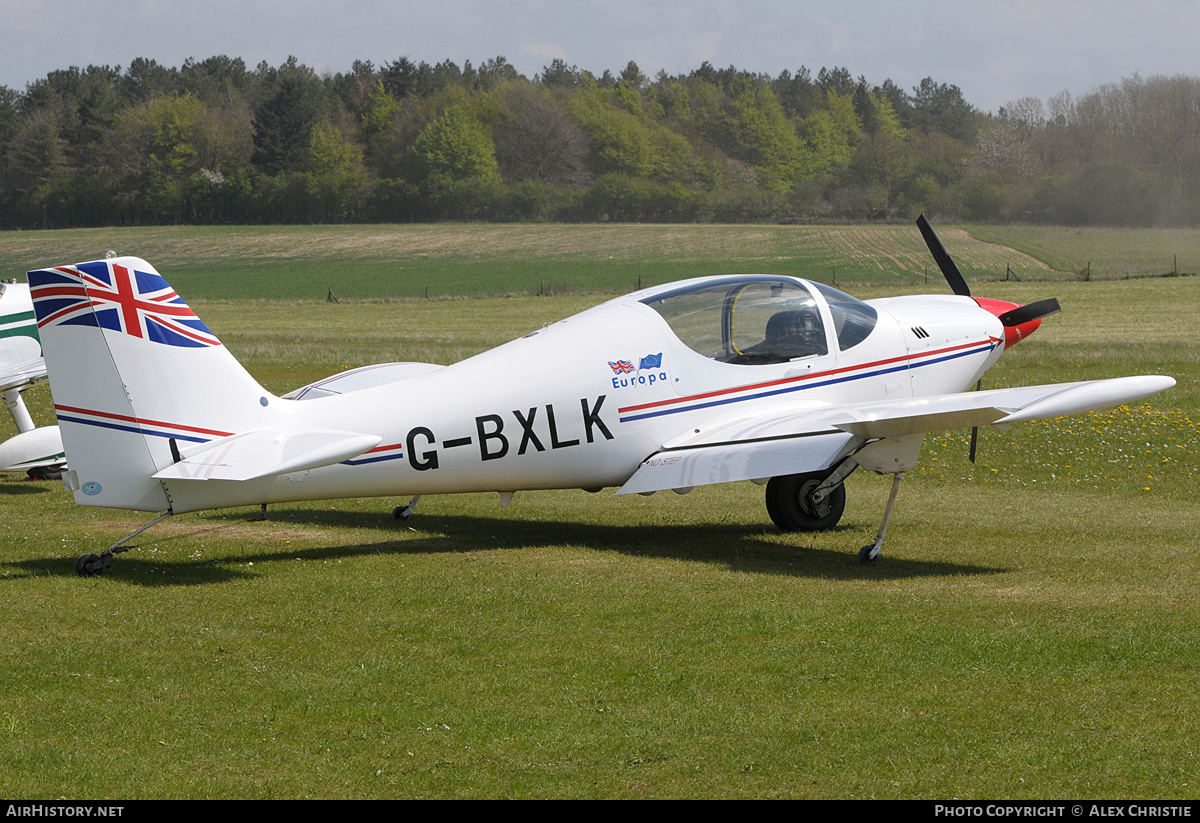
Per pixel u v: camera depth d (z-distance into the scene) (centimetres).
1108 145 18288
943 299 1769
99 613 1045
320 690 834
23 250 16262
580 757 714
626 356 1427
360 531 1525
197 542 1419
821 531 1562
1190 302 7250
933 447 2470
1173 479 2131
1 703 804
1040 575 1242
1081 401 1216
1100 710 781
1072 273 9838
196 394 1232
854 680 852
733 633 982
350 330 6588
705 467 1335
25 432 2022
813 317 1541
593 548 1416
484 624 1014
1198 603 1084
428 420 1335
